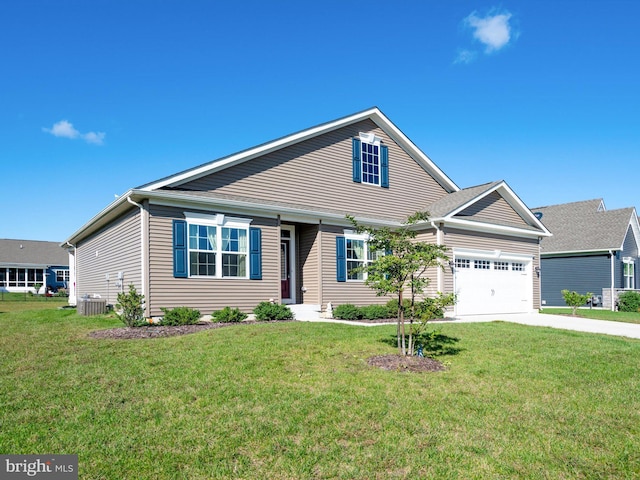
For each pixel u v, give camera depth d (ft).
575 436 16.31
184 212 40.81
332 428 16.07
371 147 58.18
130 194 37.70
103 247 55.16
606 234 85.76
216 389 19.72
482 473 13.35
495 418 17.70
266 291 45.62
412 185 61.98
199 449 14.23
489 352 29.27
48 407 17.48
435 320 48.32
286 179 49.37
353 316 45.14
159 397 18.70
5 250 137.28
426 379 22.29
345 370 23.29
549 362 27.02
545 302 91.25
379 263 25.27
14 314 51.42
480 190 61.87
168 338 30.40
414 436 15.70
